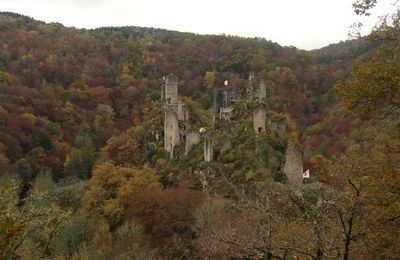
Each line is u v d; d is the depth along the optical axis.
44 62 119.56
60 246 35.50
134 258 34.56
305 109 104.25
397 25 13.91
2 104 90.81
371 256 13.85
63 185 67.31
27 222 14.45
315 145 79.25
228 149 50.81
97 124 100.19
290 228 14.42
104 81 123.75
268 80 113.62
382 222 13.87
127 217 43.38
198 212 38.25
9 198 11.76
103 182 51.09
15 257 15.05
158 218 40.78
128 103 116.19
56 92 108.88
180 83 116.94
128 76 125.12
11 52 117.88
